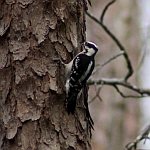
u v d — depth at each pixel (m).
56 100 11.03
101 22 16.39
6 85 10.87
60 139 10.86
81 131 11.32
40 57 11.05
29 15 11.16
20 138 10.60
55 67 11.14
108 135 21.11
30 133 10.64
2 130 10.70
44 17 11.23
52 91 10.97
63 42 11.41
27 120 10.68
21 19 11.11
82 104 11.70
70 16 11.60
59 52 11.29
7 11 11.15
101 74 21.41
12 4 11.15
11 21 11.09
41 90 10.90
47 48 11.14
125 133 21.22
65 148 10.87
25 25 11.09
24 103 10.77
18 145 10.57
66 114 11.09
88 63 11.78
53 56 11.18
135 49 22.20
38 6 11.22
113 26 22.36
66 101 11.12
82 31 12.14
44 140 10.66
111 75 21.39
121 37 22.22
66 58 11.44
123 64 21.53
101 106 21.41
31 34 11.08
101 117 21.25
